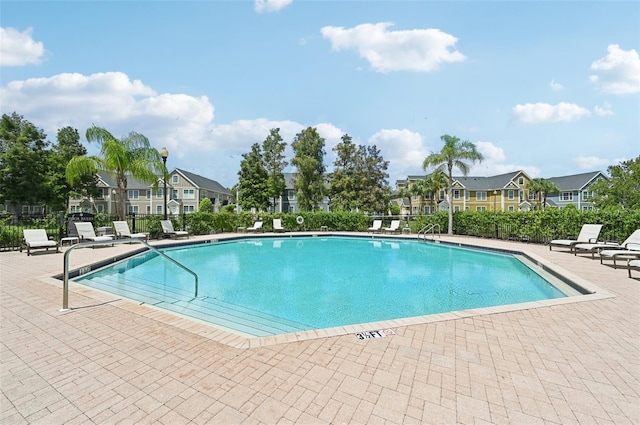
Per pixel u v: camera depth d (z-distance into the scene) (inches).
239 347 120.6
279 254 466.3
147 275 310.5
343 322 185.8
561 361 109.8
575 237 452.1
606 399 87.7
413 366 106.0
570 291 237.6
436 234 693.9
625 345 122.7
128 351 117.3
